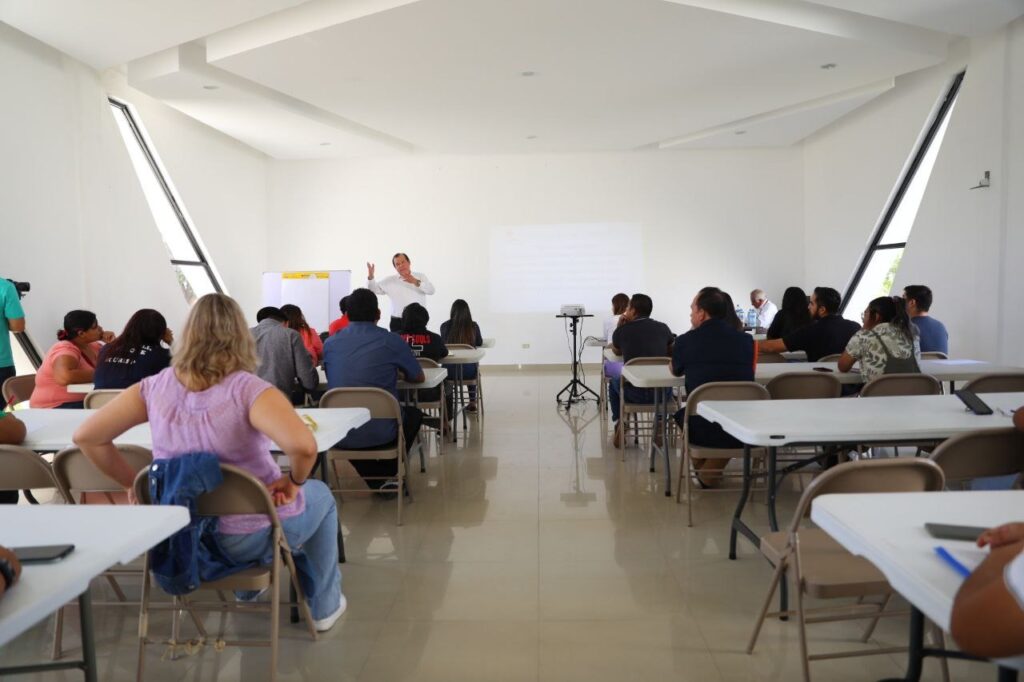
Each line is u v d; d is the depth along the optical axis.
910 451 4.88
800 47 6.02
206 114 7.80
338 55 5.96
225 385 2.11
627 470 4.97
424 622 2.77
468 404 7.46
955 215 6.98
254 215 10.37
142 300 7.34
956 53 7.04
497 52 5.95
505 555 3.46
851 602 2.82
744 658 2.45
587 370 10.54
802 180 10.54
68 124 6.25
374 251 10.77
